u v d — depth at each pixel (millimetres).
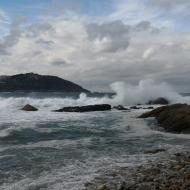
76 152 13203
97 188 8461
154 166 10547
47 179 9570
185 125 18594
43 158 12172
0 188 8875
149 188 8258
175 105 23031
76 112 28625
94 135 17297
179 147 14336
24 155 12656
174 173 9508
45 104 35875
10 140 15727
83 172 10203
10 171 10492
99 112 28375
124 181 8977
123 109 31688
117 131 18562
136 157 12266
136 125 20484
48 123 20812
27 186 8953
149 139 16375
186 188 8016
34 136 16719
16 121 21438
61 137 16641
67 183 9102
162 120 20672
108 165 11055
